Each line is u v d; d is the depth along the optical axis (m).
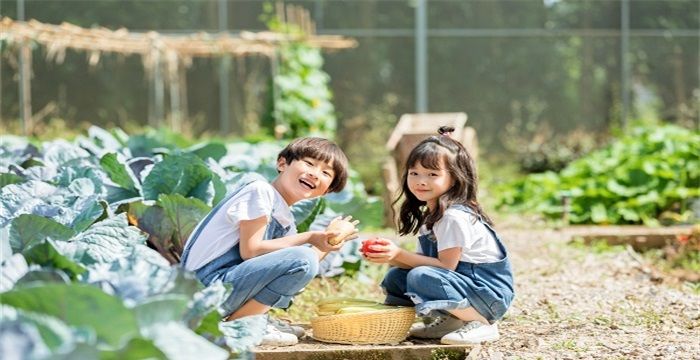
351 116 13.90
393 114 13.89
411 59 13.92
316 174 4.13
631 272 6.39
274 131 12.20
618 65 13.97
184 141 8.78
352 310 4.16
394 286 4.41
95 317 2.63
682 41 13.98
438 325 4.28
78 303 2.61
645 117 13.97
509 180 13.59
